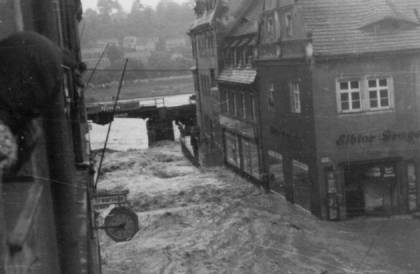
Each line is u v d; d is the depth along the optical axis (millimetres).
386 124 24906
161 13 101125
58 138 5711
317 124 24688
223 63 43469
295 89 27188
